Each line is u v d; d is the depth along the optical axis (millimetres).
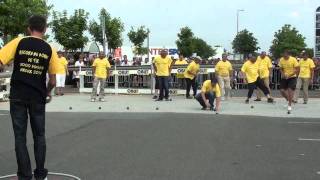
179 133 11086
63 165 7840
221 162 8039
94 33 37750
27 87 6438
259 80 18938
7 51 6387
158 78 19984
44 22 6609
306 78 18531
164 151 8969
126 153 8805
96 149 9203
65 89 26484
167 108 16922
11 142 9969
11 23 28359
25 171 6547
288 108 15641
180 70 22578
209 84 16062
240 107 17250
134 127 12078
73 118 13883
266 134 11000
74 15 33906
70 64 29438
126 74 23609
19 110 6465
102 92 20016
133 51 46562
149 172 7348
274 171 7430
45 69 6562
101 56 19828
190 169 7539
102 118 13922
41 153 6637
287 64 17375
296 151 9023
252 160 8211
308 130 11688
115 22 38062
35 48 6453
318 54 26656
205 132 11227
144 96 22484
